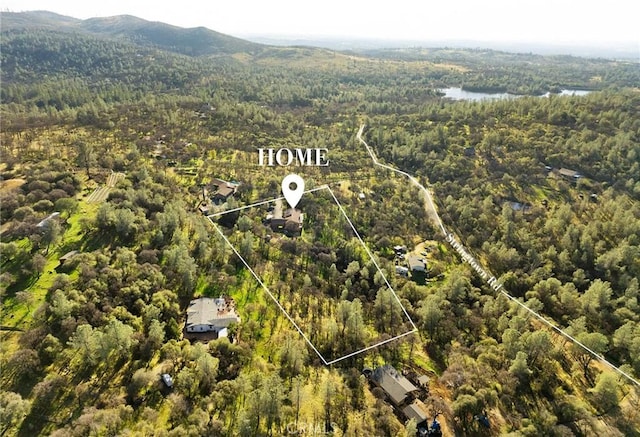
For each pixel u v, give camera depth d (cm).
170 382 5797
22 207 9050
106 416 5012
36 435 4981
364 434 5431
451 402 6300
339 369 6744
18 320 6506
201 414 5250
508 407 6312
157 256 8550
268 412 5331
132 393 5606
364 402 6044
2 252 7619
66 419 5197
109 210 9188
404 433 5416
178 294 7856
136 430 5116
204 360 5822
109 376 5862
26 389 5475
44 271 7606
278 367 6500
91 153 12756
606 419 6322
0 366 5678
